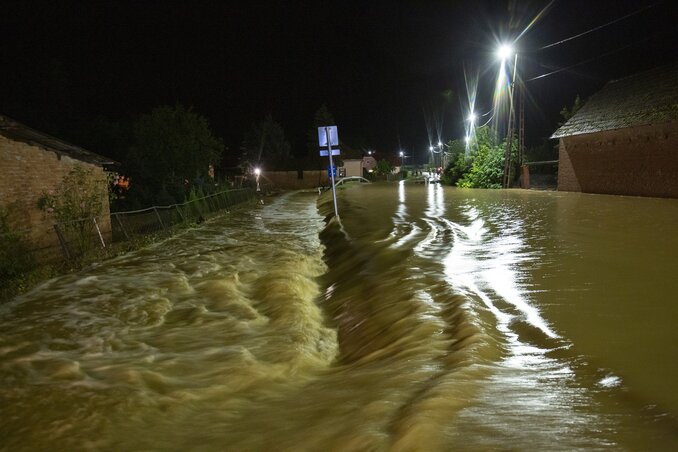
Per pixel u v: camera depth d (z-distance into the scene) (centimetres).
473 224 1466
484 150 3878
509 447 282
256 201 3544
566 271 778
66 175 1447
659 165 2206
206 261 1195
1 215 1099
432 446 287
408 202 2512
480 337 485
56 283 991
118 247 1357
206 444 369
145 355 604
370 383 435
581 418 320
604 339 479
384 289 767
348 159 7425
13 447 395
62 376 541
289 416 399
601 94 2961
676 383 376
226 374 531
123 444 390
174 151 2969
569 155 2916
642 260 838
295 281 937
